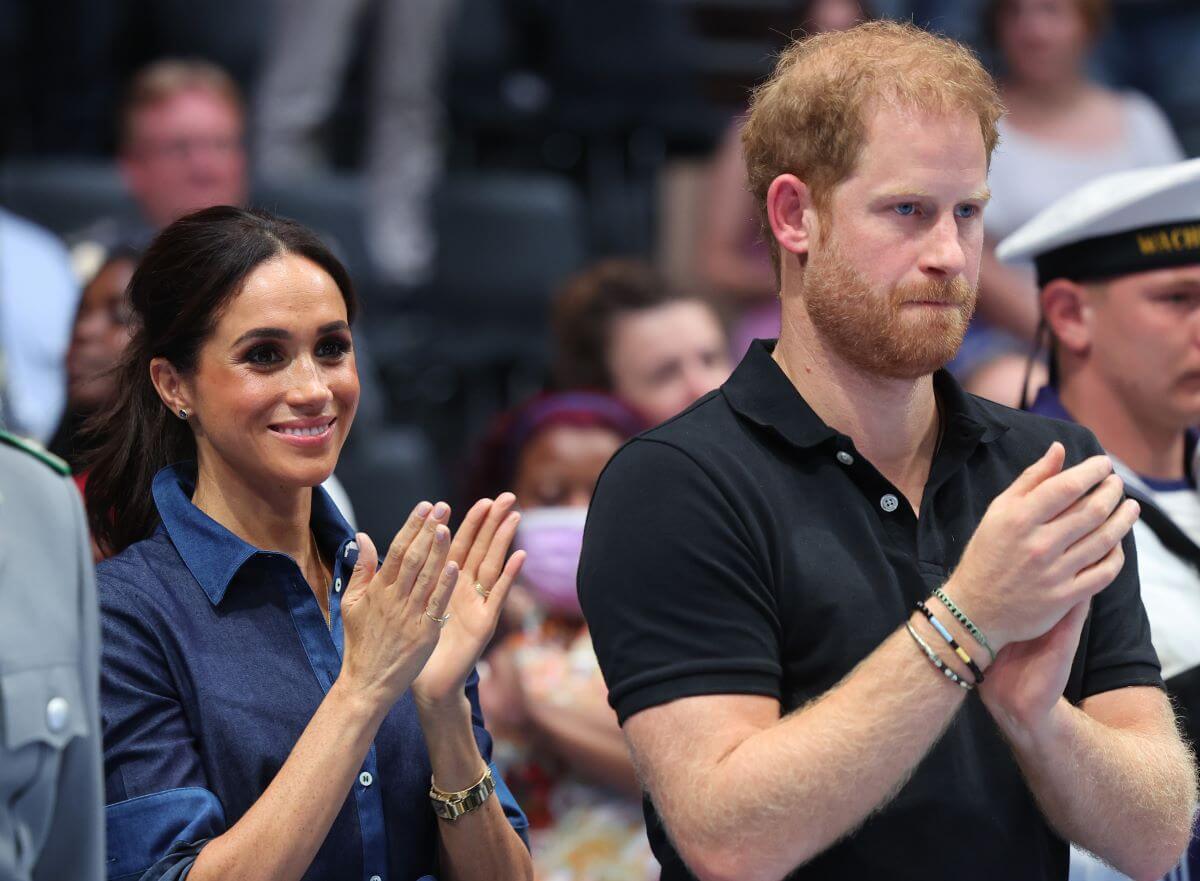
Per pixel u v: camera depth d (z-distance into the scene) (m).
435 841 7.71
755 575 6.83
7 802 5.47
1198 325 9.25
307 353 7.51
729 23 22.97
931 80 6.89
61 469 5.91
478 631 7.41
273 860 6.71
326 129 20.75
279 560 7.59
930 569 7.03
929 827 6.82
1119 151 17.64
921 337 6.83
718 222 18.95
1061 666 6.59
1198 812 8.43
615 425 12.41
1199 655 8.78
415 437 17.95
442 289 20.38
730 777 6.43
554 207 20.94
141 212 16.80
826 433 7.09
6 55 20.39
